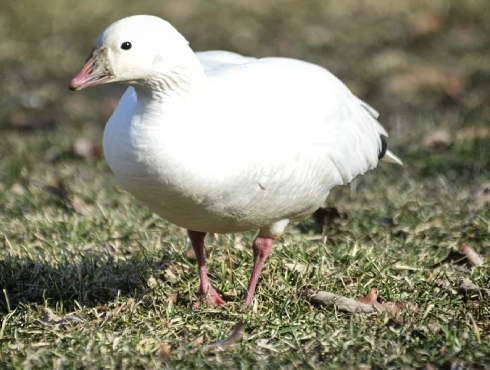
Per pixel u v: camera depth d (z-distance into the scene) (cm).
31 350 814
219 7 2205
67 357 793
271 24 2108
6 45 2023
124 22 782
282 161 842
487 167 1314
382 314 866
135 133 782
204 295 922
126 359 789
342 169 935
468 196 1198
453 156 1349
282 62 936
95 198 1221
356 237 1081
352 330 829
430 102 1645
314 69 955
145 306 905
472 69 1770
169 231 1095
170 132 778
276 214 884
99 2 2231
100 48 784
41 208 1190
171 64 776
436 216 1127
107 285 941
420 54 1892
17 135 1555
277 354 800
